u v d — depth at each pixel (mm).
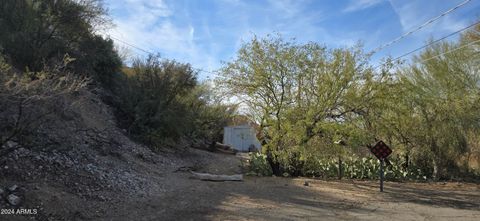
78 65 17688
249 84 18328
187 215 9203
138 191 10766
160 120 21359
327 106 17453
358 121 18109
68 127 13406
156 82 21906
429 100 21312
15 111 8164
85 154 12227
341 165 19875
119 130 19344
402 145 22031
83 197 8969
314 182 16812
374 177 20125
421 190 16469
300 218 9680
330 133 17484
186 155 23906
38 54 14148
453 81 21703
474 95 21453
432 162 22438
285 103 18000
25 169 8906
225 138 39969
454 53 21953
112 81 22531
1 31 14102
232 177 15992
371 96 17734
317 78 17656
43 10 15828
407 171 21328
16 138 8336
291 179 17625
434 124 21406
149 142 20703
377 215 10672
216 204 10680
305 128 17438
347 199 12992
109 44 22828
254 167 19672
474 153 22062
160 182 13016
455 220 10523
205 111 31625
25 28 14594
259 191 13438
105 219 8039
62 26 16547
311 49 17766
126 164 14242
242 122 23375
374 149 15727
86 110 17625
